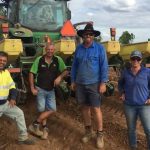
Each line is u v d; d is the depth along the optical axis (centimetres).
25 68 370
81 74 288
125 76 276
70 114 367
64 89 384
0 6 464
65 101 396
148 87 276
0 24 403
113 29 382
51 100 299
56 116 356
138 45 385
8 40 331
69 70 371
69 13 446
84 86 289
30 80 295
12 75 356
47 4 434
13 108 280
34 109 366
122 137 321
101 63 286
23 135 285
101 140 296
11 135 305
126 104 278
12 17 440
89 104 296
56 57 300
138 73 272
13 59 340
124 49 398
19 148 284
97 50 286
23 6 426
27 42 410
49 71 295
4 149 285
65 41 354
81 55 288
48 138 307
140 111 274
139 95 271
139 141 317
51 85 297
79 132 319
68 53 355
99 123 293
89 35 281
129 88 274
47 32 430
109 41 377
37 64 296
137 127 349
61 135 315
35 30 427
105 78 285
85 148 295
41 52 366
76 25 434
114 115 379
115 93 446
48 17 433
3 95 272
